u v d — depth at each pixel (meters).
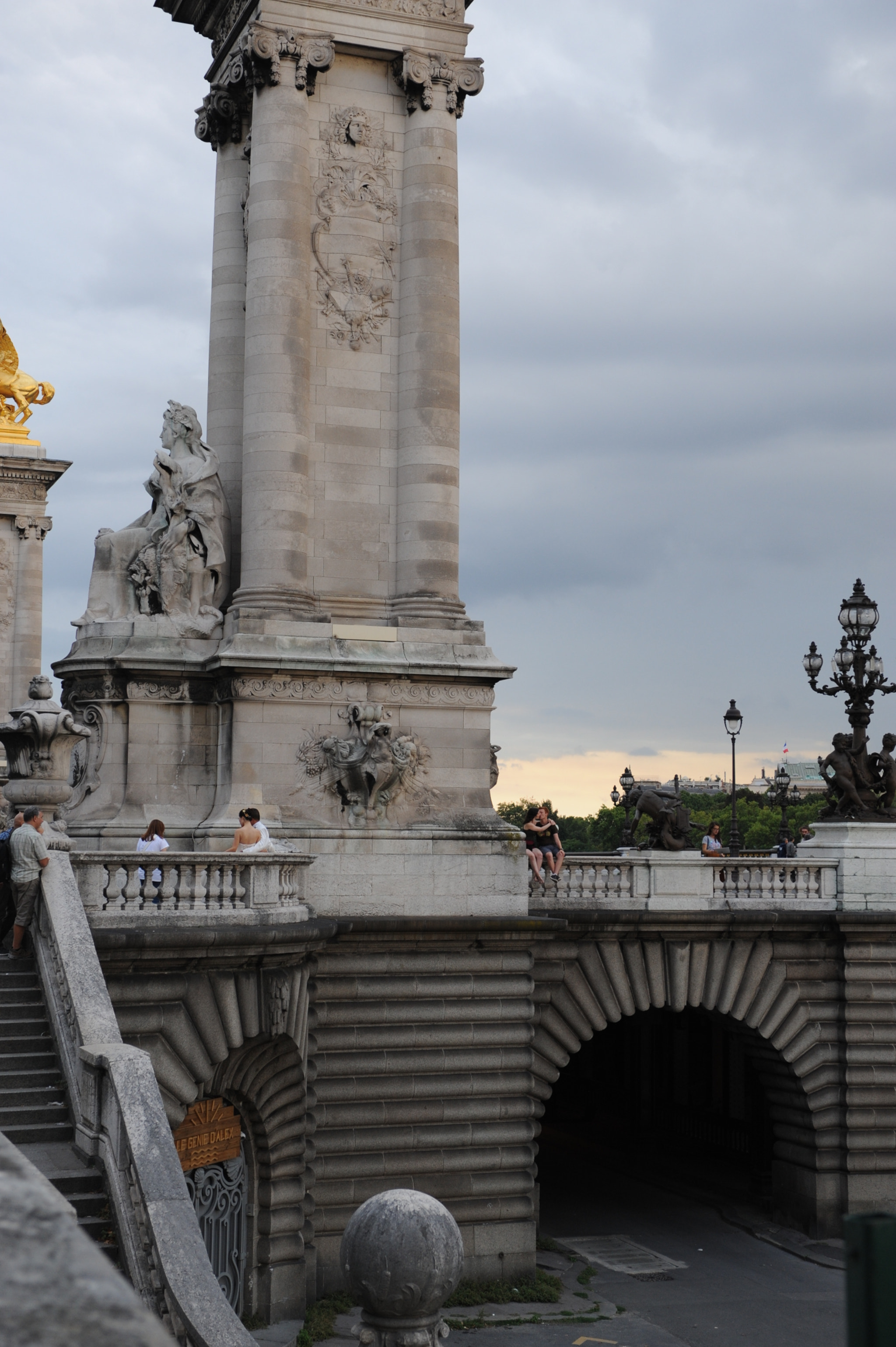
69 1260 2.74
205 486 31.33
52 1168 15.82
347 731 30.09
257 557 30.44
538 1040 31.50
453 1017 29.14
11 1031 18.20
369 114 32.59
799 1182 33.81
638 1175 40.22
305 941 24.45
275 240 31.03
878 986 33.50
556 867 31.81
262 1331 24.72
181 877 22.86
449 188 32.62
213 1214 24.45
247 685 29.33
